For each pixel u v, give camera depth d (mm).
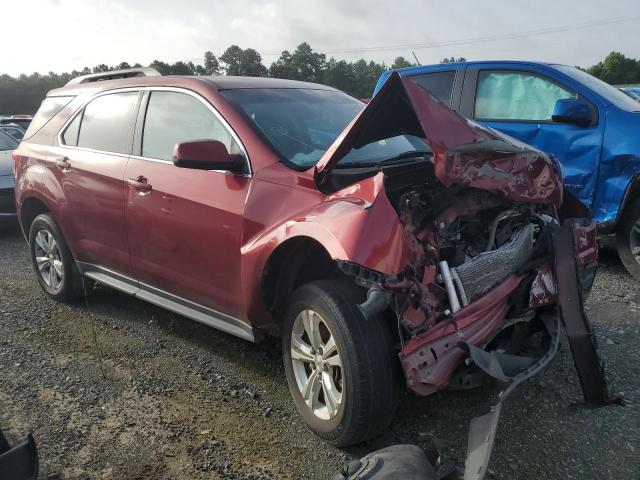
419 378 2648
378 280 2625
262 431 3209
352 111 4355
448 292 2785
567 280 2951
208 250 3635
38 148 5203
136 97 4430
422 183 3332
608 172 5457
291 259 3281
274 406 3457
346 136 3086
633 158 5273
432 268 2789
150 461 2979
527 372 2645
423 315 2713
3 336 4605
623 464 2803
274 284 3371
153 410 3453
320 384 3057
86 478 2865
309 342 3158
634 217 5352
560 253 2990
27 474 2258
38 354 4258
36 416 3426
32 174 5164
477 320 2812
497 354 2760
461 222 3131
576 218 3570
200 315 3951
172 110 4113
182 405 3496
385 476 2193
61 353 4266
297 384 3191
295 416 3346
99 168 4438
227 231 3480
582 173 5609
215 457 2994
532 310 2998
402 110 3082
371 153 3695
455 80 6785
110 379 3844
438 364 2691
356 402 2738
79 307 5195
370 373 2713
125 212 4211
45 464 2977
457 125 2953
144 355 4180
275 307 3420
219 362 4031
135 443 3135
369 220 2695
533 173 3014
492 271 2924
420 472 2211
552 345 2826
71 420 3373
